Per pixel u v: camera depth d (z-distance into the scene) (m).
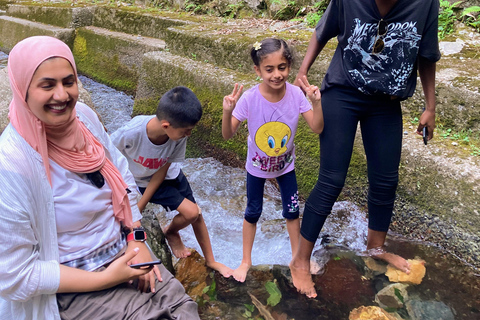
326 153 2.30
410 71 2.12
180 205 2.49
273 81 2.25
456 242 2.68
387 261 2.60
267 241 2.97
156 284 1.74
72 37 6.65
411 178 2.92
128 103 5.57
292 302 2.32
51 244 1.52
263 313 2.25
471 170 2.66
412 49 2.07
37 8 7.34
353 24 2.09
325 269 2.59
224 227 3.21
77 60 6.57
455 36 3.73
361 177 3.18
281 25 4.89
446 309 2.26
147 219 2.69
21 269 1.43
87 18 6.82
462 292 2.38
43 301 1.52
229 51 4.29
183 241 3.04
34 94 1.39
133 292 1.64
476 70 3.18
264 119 2.39
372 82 2.12
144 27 6.03
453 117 3.04
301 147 3.48
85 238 1.63
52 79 1.40
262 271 2.61
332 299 2.34
